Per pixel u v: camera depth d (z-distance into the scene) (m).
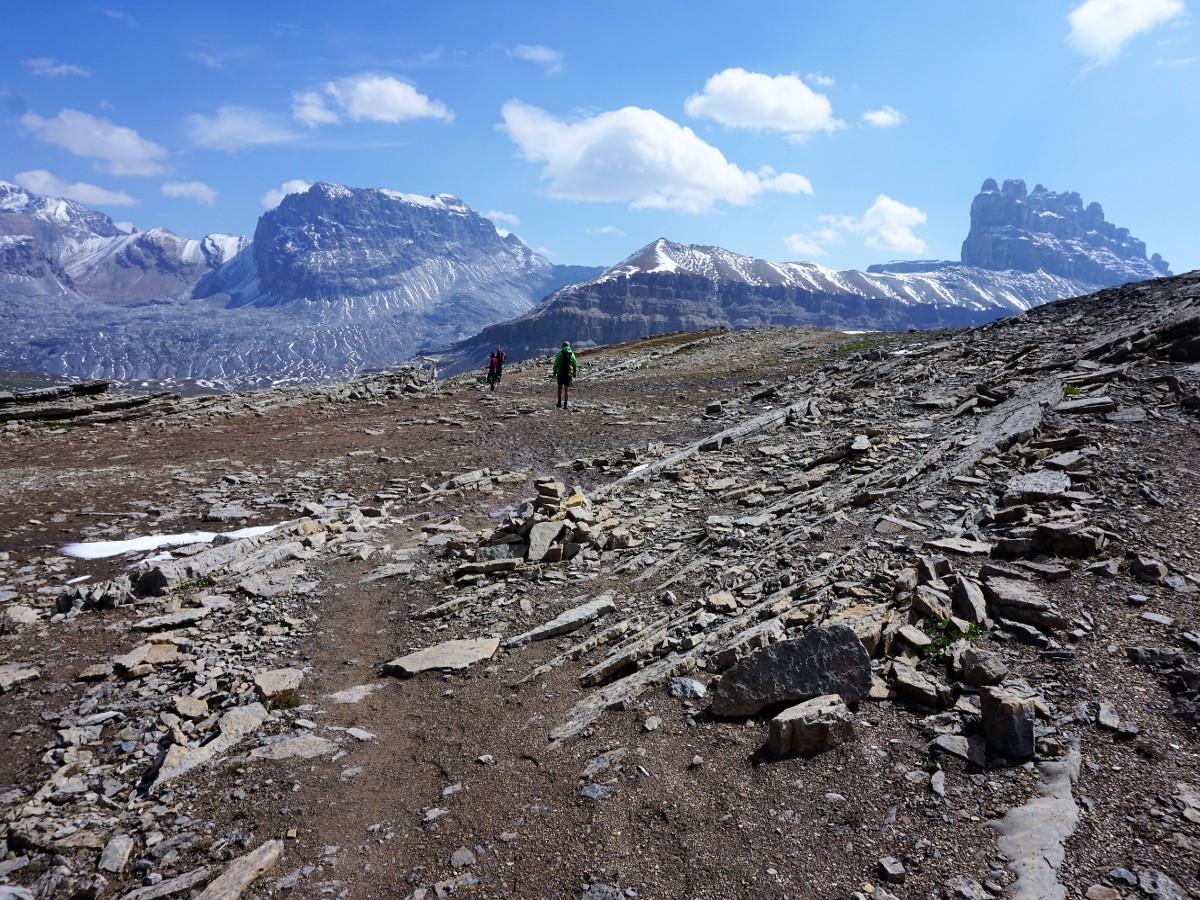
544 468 25.06
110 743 8.84
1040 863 5.10
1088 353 22.61
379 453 27.81
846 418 24.05
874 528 12.42
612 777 7.10
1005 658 7.89
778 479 18.61
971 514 12.16
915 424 20.45
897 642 8.43
